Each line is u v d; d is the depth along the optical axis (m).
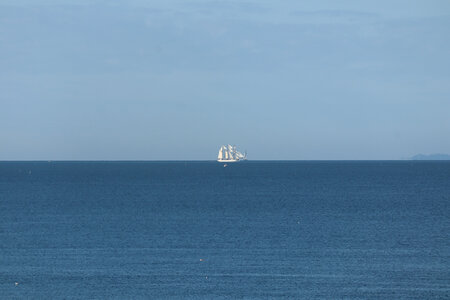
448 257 103.62
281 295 76.50
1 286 80.88
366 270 91.88
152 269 92.31
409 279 85.62
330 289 79.69
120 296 76.00
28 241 122.06
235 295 76.50
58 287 80.50
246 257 103.06
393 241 122.88
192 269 92.25
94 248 112.94
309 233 135.50
